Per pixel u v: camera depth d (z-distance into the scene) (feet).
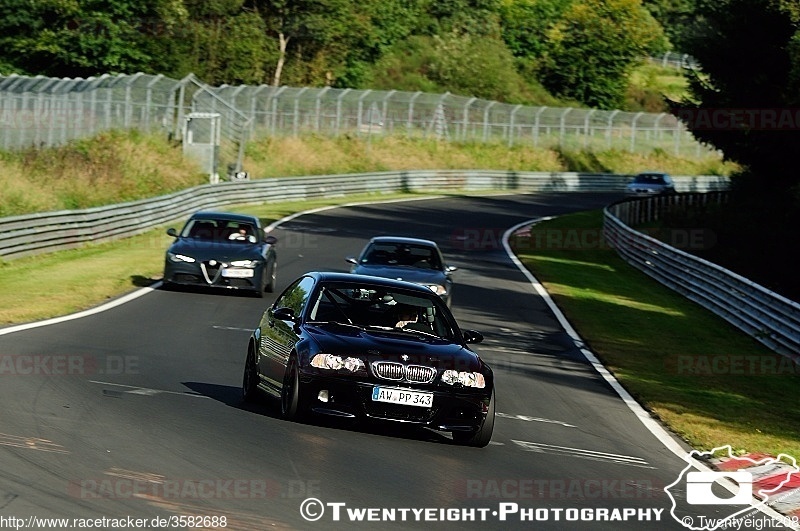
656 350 205.57
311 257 313.73
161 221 368.48
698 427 133.49
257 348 122.21
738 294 251.19
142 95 477.77
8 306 186.60
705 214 460.14
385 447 101.76
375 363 105.60
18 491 73.46
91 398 112.47
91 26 624.59
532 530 77.56
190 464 86.38
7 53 615.98
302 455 93.56
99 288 220.23
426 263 213.87
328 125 651.66
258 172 545.85
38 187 330.75
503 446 110.11
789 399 167.84
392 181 604.90
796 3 430.61
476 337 119.24
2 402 105.81
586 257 388.16
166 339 163.53
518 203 599.57
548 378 162.61
